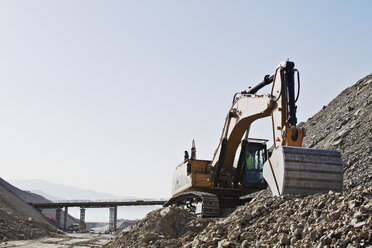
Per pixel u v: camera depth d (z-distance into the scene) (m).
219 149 19.75
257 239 9.82
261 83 16.44
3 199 47.09
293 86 14.04
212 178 20.38
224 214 17.98
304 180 12.30
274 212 10.95
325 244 7.72
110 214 60.81
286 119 13.78
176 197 22.47
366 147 19.34
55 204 60.41
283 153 12.45
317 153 12.69
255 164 20.12
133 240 14.82
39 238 34.44
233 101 18.95
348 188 16.05
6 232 32.94
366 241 7.16
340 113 28.12
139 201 59.50
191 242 11.63
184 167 21.73
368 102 25.42
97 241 31.00
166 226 15.22
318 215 9.30
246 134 19.67
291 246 8.39
